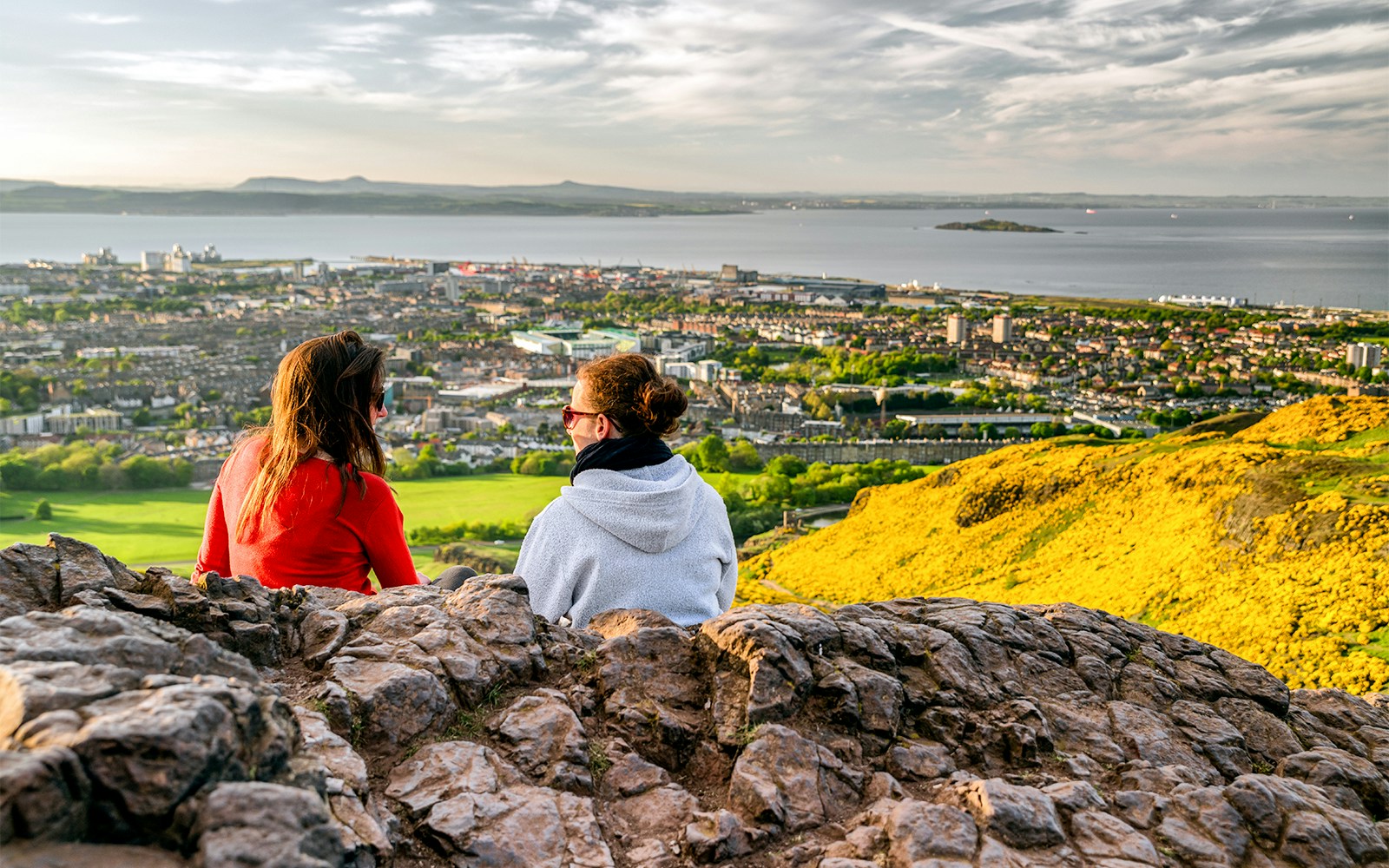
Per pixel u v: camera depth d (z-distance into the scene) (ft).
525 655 15.39
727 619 16.05
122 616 11.78
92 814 8.65
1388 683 92.84
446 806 12.05
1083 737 16.03
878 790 13.83
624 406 18.22
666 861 12.24
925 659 16.98
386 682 13.57
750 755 13.76
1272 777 14.71
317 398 17.69
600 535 17.76
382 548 18.45
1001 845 12.19
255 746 10.08
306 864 8.60
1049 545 202.90
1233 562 147.74
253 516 17.63
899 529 250.78
